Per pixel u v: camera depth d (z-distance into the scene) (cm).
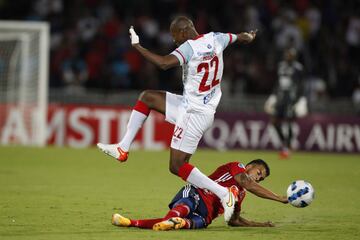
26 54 6906
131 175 4850
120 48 8156
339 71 8606
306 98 7288
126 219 2747
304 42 8925
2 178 4456
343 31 9069
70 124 7081
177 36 2869
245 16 8662
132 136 2920
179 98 2895
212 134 7475
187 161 2834
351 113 7931
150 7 8712
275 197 2714
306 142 7675
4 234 2595
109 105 7244
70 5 8562
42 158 5809
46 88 6850
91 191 3947
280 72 6394
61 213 3133
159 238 2520
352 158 6988
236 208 2812
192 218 2739
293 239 2612
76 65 7900
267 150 7581
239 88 8112
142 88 7981
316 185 4541
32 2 8550
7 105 6956
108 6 8638
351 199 3897
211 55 2808
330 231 2816
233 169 2769
